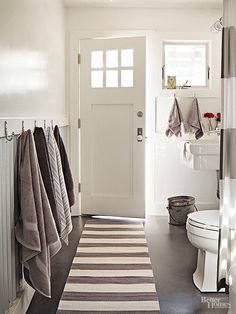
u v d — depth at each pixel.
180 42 4.88
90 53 4.79
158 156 4.88
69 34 4.78
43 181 2.50
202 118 4.84
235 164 2.31
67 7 4.74
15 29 2.27
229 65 2.30
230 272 2.06
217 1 4.52
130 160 4.76
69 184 3.49
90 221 4.63
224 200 2.36
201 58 4.89
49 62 3.51
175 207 4.41
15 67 2.27
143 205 4.76
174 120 4.73
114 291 2.69
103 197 4.86
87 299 2.58
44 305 2.51
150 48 4.80
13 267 2.21
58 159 3.04
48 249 2.33
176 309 2.44
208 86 4.86
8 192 2.10
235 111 2.29
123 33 4.79
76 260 3.29
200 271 2.79
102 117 4.80
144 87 4.66
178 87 4.85
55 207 2.55
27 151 2.23
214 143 3.11
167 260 3.30
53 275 2.98
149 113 4.84
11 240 2.17
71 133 4.85
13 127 2.18
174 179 4.90
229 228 2.37
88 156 4.86
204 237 2.63
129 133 4.74
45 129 3.08
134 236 4.00
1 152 1.97
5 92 2.06
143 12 4.77
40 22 3.04
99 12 4.77
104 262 3.24
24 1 2.49
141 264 3.20
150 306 2.48
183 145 3.54
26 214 2.18
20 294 2.35
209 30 4.78
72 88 4.82
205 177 4.89
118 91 4.73
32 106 2.76
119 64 4.71
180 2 4.56
